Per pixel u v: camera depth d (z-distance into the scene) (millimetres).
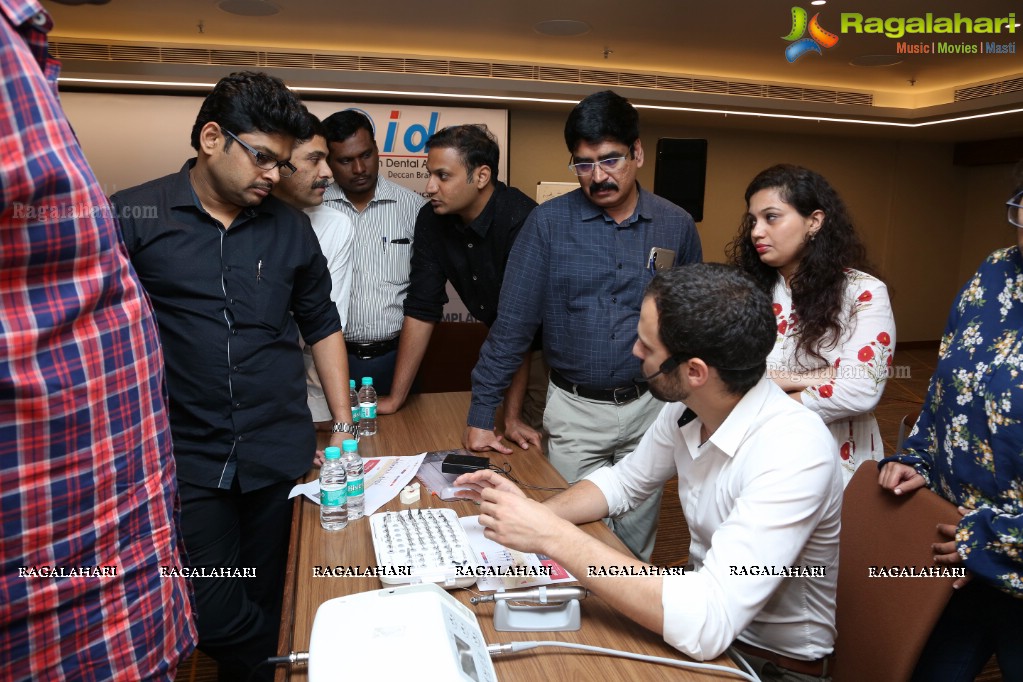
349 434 1889
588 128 1872
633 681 976
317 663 789
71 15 5121
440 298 2414
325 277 1898
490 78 6312
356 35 5680
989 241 8914
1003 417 1286
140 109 6191
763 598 1056
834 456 1165
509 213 2336
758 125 7719
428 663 783
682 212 2148
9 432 668
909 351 8984
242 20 5254
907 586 1255
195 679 2193
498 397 1950
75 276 707
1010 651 1379
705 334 1082
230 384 1623
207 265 1594
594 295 2037
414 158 6742
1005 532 1153
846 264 1783
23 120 632
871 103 7316
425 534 1291
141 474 823
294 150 1967
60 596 727
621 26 5379
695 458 1280
